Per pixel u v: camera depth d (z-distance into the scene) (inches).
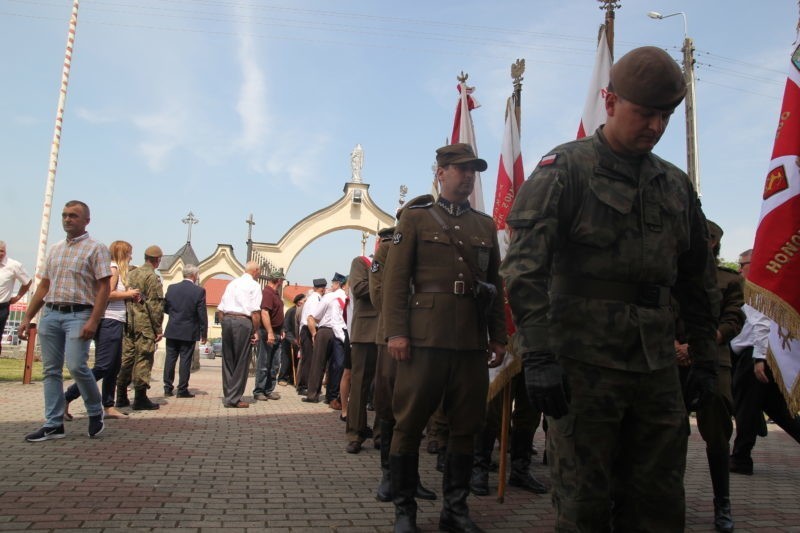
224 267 971.3
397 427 136.6
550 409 80.4
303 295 519.2
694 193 99.8
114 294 263.1
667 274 90.6
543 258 85.4
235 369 342.0
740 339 221.6
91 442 215.3
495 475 201.3
